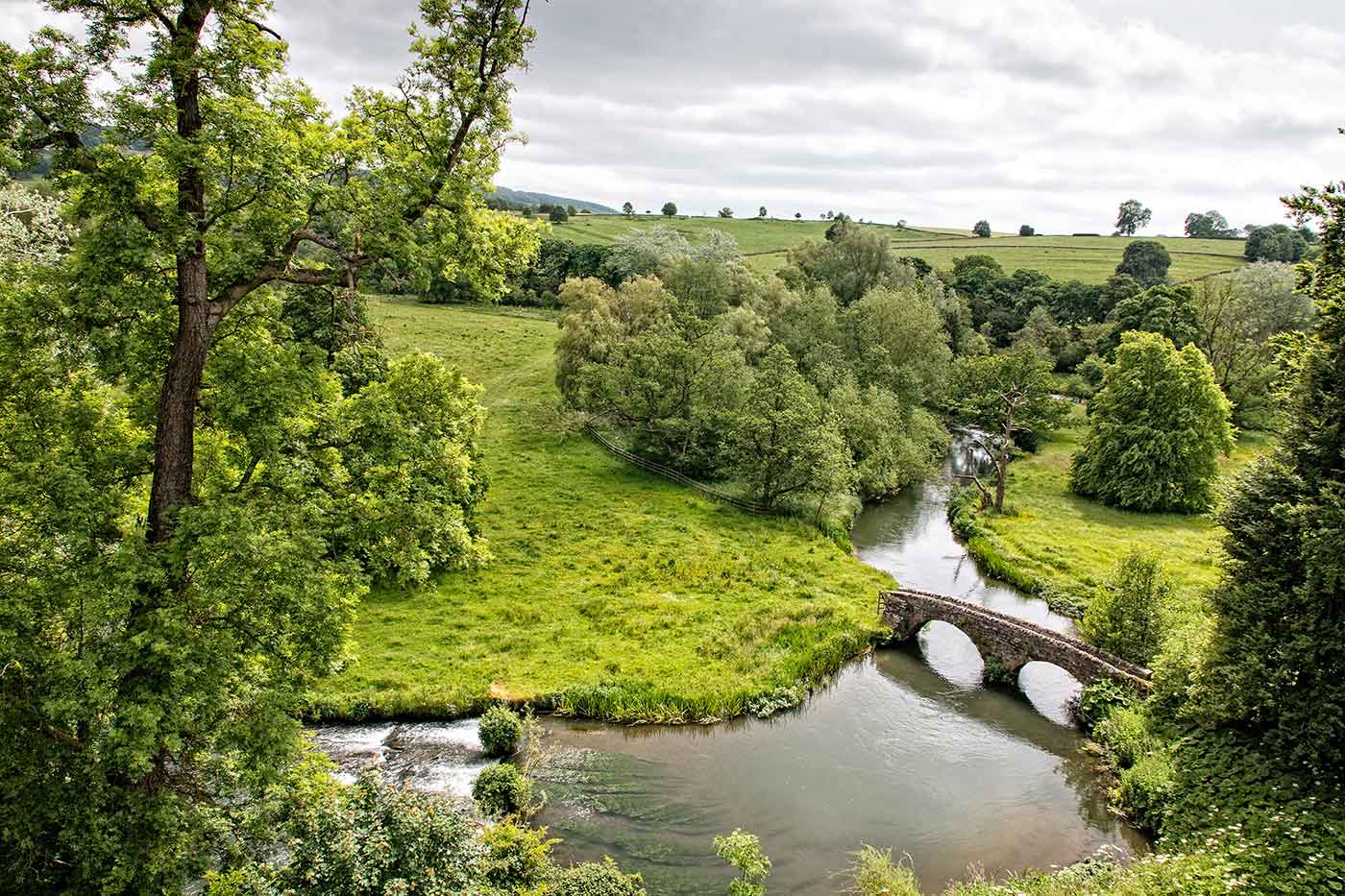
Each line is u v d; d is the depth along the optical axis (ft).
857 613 114.93
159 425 46.68
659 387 176.65
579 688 90.12
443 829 46.62
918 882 64.80
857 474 174.60
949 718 91.66
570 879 52.90
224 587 44.19
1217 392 169.37
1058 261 451.12
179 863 45.73
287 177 43.73
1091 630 96.78
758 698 91.97
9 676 43.88
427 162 53.16
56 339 47.62
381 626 103.24
